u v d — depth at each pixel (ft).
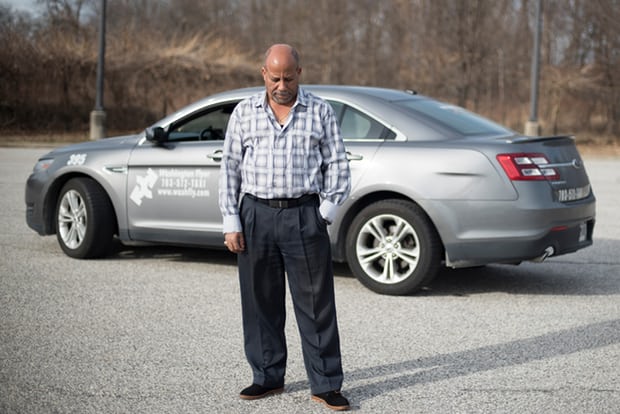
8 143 80.12
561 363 14.62
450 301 19.42
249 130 12.05
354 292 20.27
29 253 24.62
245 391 12.67
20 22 98.22
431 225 19.54
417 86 112.57
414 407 12.37
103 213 23.43
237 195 12.46
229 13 163.22
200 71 101.04
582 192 20.31
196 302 18.89
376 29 123.03
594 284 21.48
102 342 15.57
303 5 128.77
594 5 100.94
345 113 20.89
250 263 12.43
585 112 103.76
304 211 12.14
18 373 13.69
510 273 22.89
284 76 11.65
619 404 12.55
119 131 99.04
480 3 106.73
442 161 19.26
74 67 95.61
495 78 110.11
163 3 163.94
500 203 18.79
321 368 12.41
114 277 21.48
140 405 12.32
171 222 22.41
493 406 12.42
